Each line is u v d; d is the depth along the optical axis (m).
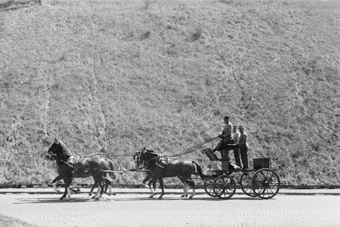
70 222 18.91
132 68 48.88
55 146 28.64
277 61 50.22
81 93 45.34
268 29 55.81
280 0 62.97
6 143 39.88
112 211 22.48
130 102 44.62
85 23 56.25
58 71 47.88
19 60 49.41
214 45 52.44
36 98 44.56
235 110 44.12
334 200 28.09
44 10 59.44
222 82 47.28
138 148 39.62
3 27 55.47
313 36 55.09
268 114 43.59
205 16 58.03
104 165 28.86
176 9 59.91
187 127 42.00
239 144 29.38
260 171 28.92
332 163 39.12
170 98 45.28
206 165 38.31
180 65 49.34
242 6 61.19
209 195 29.61
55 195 31.28
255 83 47.03
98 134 41.00
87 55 50.41
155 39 53.25
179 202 26.55
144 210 22.89
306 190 34.69
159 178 29.00
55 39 53.06
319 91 46.38
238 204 25.58
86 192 32.41
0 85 45.94
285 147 40.28
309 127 42.34
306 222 19.19
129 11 59.28
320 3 62.53
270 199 28.48
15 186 36.03
